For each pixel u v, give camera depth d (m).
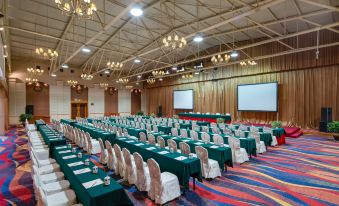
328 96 11.40
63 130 11.41
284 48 12.80
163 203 3.58
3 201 3.93
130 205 2.89
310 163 6.07
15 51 15.39
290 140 9.66
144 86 26.02
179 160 4.04
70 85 20.52
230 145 6.12
